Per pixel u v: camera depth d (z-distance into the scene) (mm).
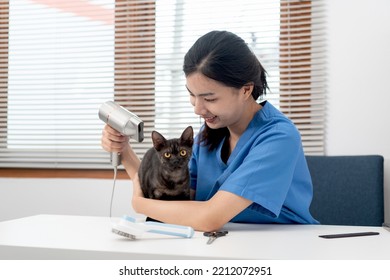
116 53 2330
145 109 2240
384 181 1873
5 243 894
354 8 1954
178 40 2229
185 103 2217
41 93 2371
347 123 1963
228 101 1141
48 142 2361
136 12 2260
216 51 1095
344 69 1972
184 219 1086
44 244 882
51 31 2396
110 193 2191
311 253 821
